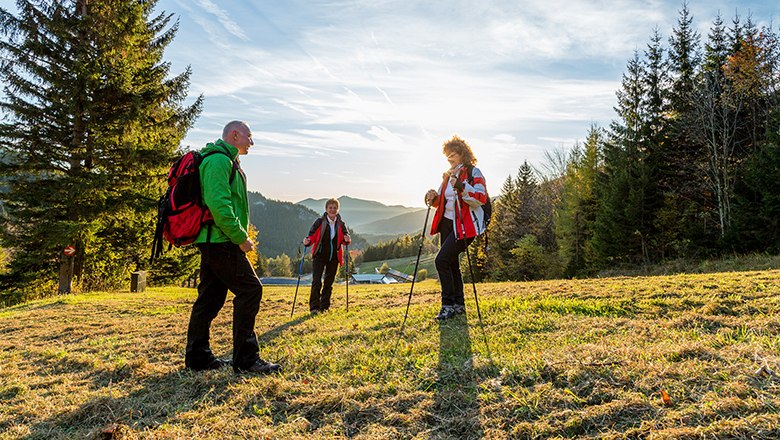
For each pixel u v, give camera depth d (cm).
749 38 2056
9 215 1557
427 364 331
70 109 1484
